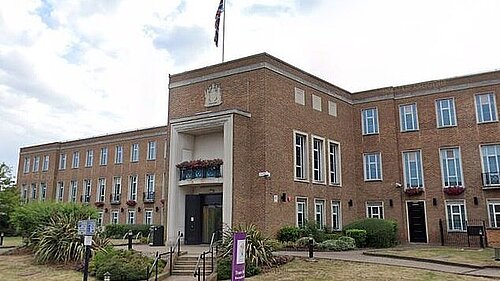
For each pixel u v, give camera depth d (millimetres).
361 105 29672
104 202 41438
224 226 19219
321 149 26094
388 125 28547
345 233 23203
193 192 23344
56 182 46219
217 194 22531
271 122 22188
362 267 15469
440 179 26484
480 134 25719
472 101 26266
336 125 27672
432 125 27297
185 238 22750
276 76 23047
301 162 24375
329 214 25688
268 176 21375
